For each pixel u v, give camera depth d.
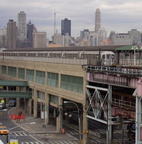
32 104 108.56
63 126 87.69
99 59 72.31
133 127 71.62
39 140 72.31
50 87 87.81
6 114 105.94
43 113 91.38
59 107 81.50
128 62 75.25
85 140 68.06
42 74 95.12
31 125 88.69
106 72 59.88
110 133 59.75
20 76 116.12
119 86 60.06
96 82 64.00
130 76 52.75
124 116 58.59
